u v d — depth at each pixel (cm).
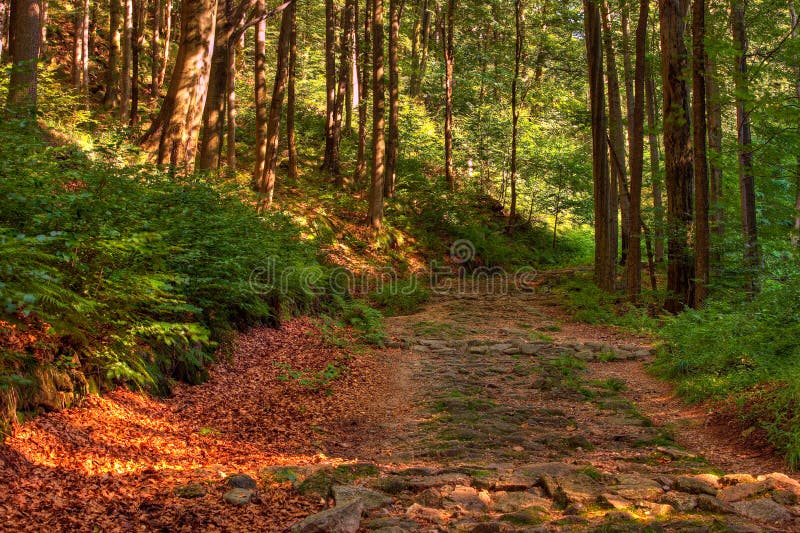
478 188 3700
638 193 1920
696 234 1402
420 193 3206
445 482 586
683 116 1628
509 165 3716
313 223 2375
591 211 3475
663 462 668
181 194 966
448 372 1228
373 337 1477
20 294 451
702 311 1230
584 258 3303
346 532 452
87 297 617
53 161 746
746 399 809
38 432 519
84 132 1672
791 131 1491
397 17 2909
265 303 1243
